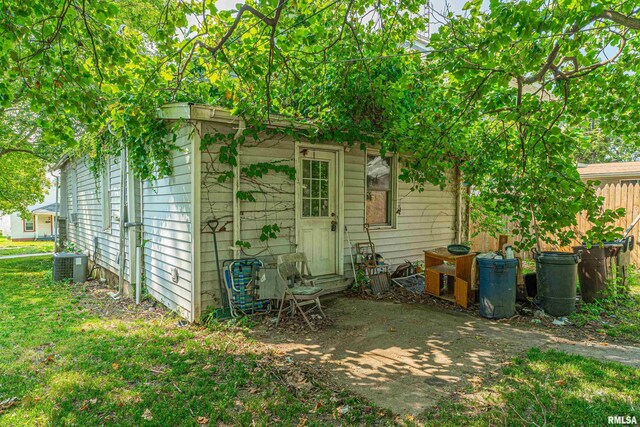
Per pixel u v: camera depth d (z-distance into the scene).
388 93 5.63
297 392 3.12
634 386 3.08
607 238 4.21
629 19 3.06
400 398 2.99
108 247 8.25
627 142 5.09
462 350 3.94
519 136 5.13
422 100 5.59
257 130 5.02
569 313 4.95
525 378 3.26
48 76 3.46
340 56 5.11
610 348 3.96
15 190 15.99
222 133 5.11
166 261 5.69
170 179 5.50
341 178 6.41
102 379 3.38
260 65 4.12
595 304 5.34
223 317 4.96
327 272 6.38
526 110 4.45
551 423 2.59
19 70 3.07
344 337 4.36
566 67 5.22
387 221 7.36
